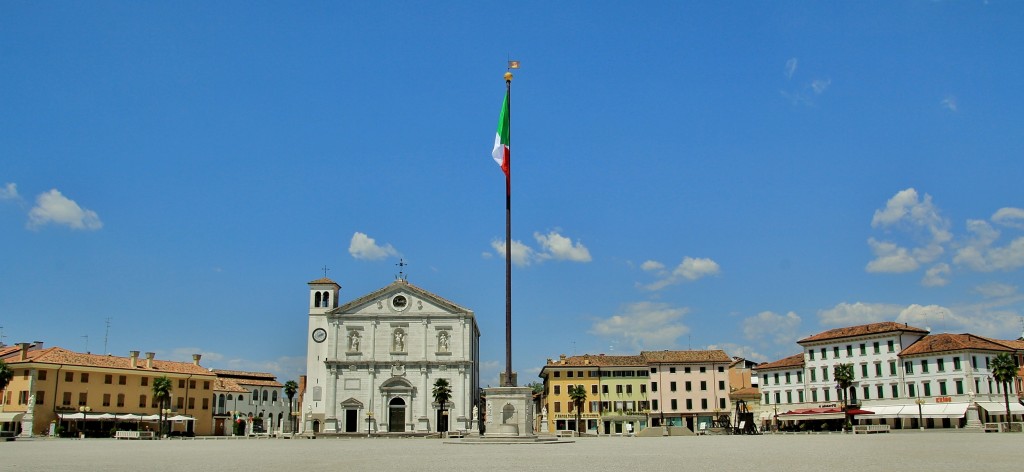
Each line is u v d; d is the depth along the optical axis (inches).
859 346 4810.5
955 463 1103.6
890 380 4613.7
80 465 1215.6
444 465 1186.0
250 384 6978.4
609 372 5836.6
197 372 5187.0
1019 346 4559.5
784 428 5059.1
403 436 4362.7
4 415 4212.6
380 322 4899.1
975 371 4274.1
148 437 4033.0
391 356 4852.4
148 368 4881.9
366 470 1070.4
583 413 5762.8
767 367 5334.6
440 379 4763.8
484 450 1797.5
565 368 5831.7
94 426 4517.7
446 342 4877.0
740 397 5546.3
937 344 4434.1
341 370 4845.0
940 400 4357.8
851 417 4227.4
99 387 4598.9
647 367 5826.8
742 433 4397.1
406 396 4795.8
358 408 4793.3
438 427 4768.7
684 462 1222.9
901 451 1482.5
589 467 1116.5
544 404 6235.2
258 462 1301.7
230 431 5767.7
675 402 5708.7
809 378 5054.1
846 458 1267.2
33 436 4089.6
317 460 1365.7
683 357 5792.3
